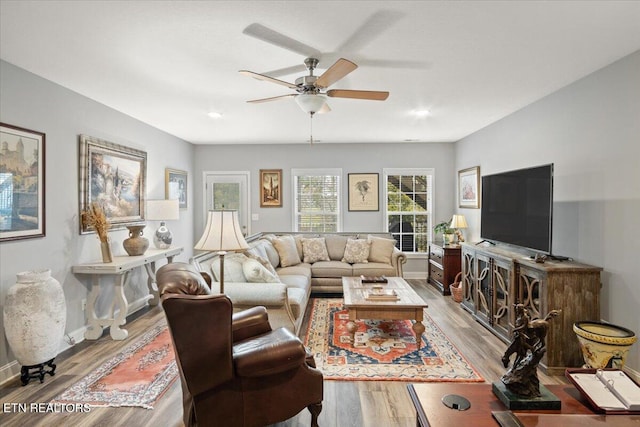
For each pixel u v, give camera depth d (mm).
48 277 2725
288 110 4086
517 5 1916
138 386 2562
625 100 2615
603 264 2826
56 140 3188
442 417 1441
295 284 3916
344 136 5738
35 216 2943
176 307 1709
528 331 1560
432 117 4465
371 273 4961
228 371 1801
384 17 2039
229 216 2572
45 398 2408
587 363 2514
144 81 3121
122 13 1989
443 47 2439
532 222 3270
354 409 2291
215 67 2791
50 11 1961
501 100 3740
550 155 3523
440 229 5801
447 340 3455
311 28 2168
